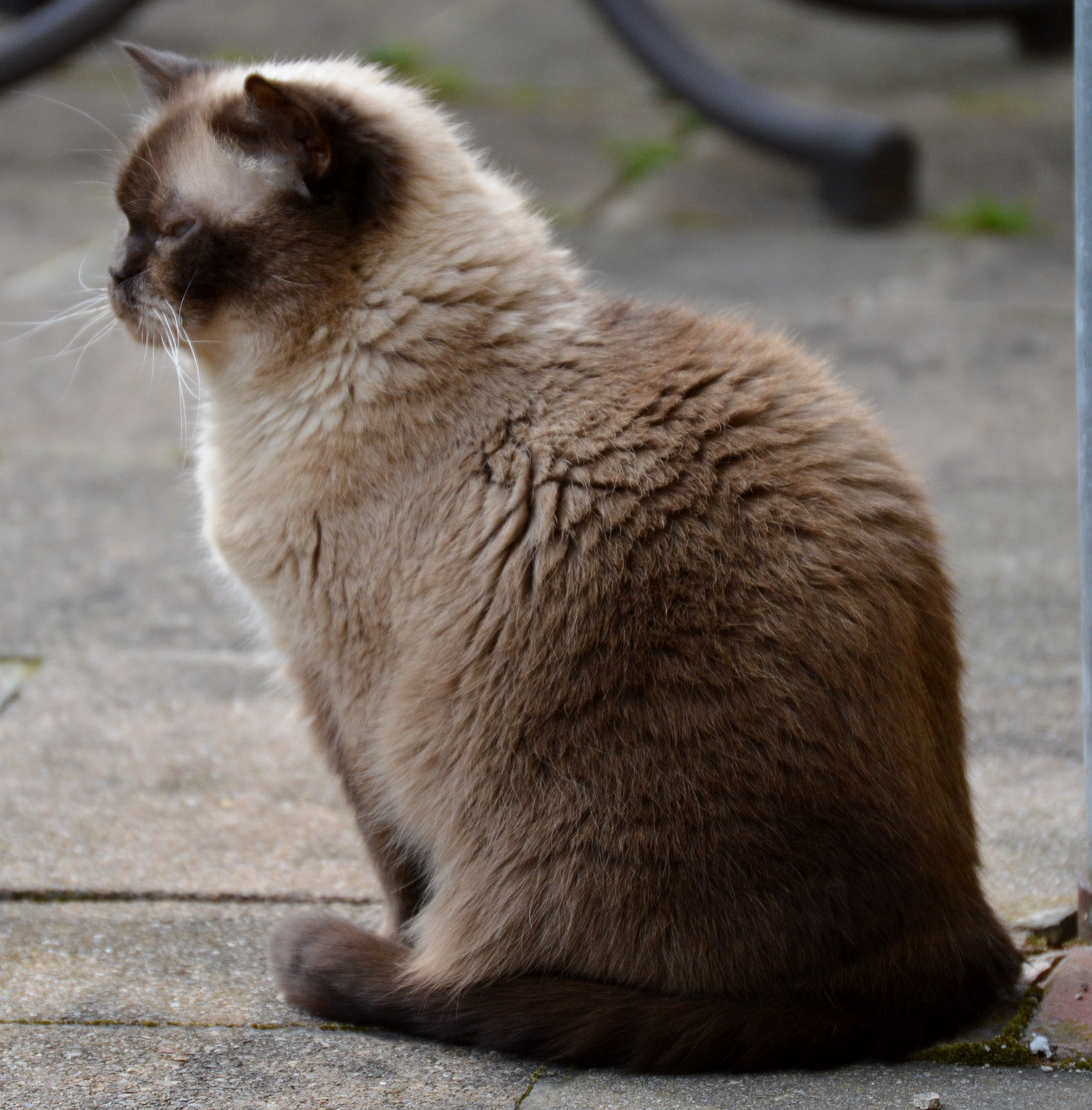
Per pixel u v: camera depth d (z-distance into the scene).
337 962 3.08
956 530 5.86
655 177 10.88
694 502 2.98
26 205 9.94
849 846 2.87
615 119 12.16
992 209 9.81
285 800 4.11
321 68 3.75
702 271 8.95
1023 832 3.87
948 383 7.32
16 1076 2.81
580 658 2.93
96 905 3.59
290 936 3.16
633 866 2.90
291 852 3.85
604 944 2.95
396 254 3.30
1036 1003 3.09
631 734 2.89
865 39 14.48
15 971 3.26
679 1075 2.86
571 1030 2.89
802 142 10.08
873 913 2.88
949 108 12.45
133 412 7.16
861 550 3.00
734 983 2.90
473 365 3.21
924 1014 2.95
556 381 3.18
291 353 3.31
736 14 15.24
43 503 6.20
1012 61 13.72
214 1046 2.96
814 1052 2.87
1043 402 7.11
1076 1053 2.91
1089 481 3.20
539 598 2.98
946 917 3.01
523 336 3.24
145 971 3.29
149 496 6.29
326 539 3.20
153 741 4.43
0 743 4.38
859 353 7.70
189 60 3.95
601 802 2.91
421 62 12.93
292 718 4.08
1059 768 4.21
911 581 3.06
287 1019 3.10
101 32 10.54
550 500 3.03
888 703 2.95
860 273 8.97
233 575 3.47
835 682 2.89
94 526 6.00
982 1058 2.91
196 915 3.55
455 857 3.10
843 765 2.88
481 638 3.02
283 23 14.13
